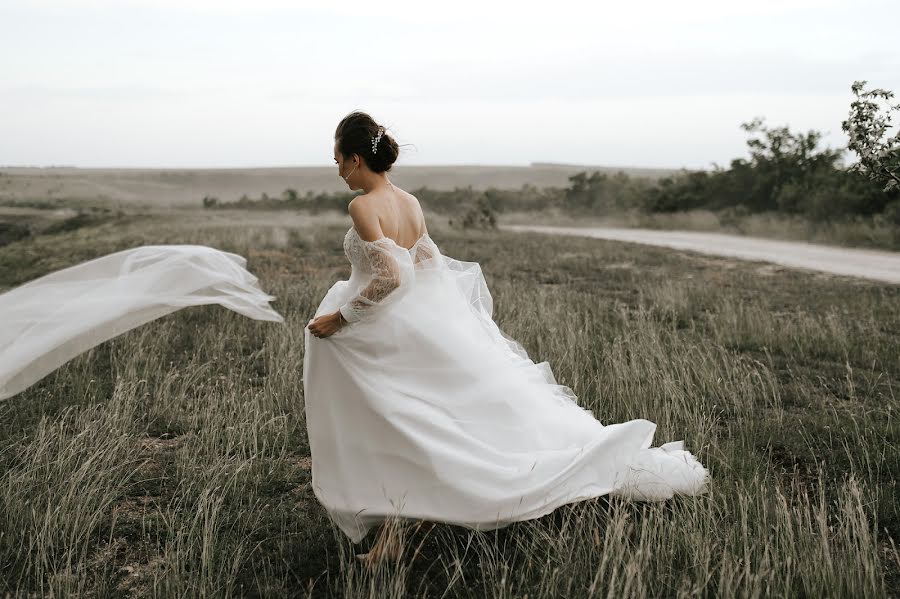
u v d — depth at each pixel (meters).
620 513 3.34
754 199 29.34
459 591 3.04
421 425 3.12
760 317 8.13
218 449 4.50
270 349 6.63
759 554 3.09
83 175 120.69
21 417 5.06
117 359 6.50
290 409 5.28
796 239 21.97
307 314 8.75
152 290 4.16
